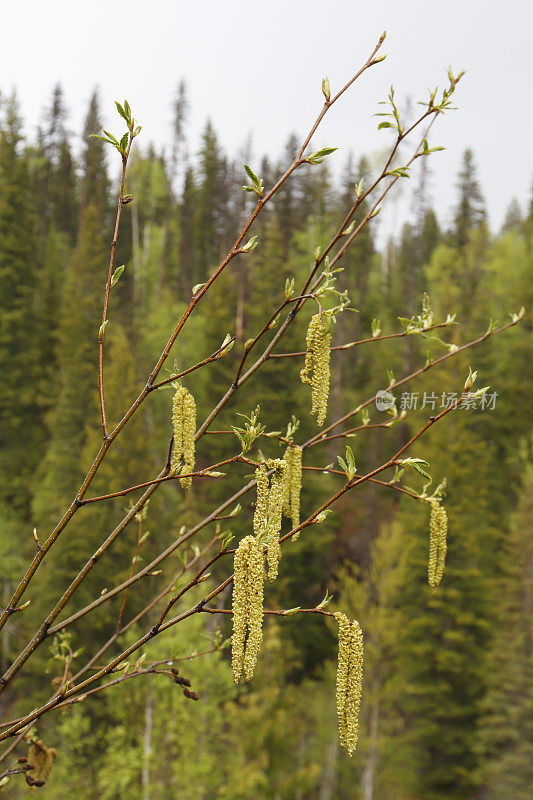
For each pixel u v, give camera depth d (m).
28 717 2.74
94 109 50.59
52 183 56.34
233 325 29.47
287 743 18.50
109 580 20.98
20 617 22.59
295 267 36.44
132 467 23.23
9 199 34.47
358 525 29.27
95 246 34.56
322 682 23.23
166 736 16.19
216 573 16.91
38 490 28.53
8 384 32.50
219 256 51.88
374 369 35.03
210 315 29.64
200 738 16.55
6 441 32.53
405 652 22.73
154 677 15.61
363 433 29.08
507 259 46.78
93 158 50.47
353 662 2.36
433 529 2.94
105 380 25.56
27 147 50.66
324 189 52.09
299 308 2.62
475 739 22.39
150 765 15.43
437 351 21.31
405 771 20.97
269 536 2.40
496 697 21.58
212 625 16.25
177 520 24.27
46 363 34.81
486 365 31.36
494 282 45.28
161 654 15.69
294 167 2.50
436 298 40.19
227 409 27.92
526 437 31.81
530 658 21.38
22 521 29.92
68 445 28.02
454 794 22.34
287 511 2.74
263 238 41.69
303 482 27.09
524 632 22.02
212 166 54.81
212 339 29.16
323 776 19.67
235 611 2.20
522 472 30.17
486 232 49.41
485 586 23.03
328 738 19.94
